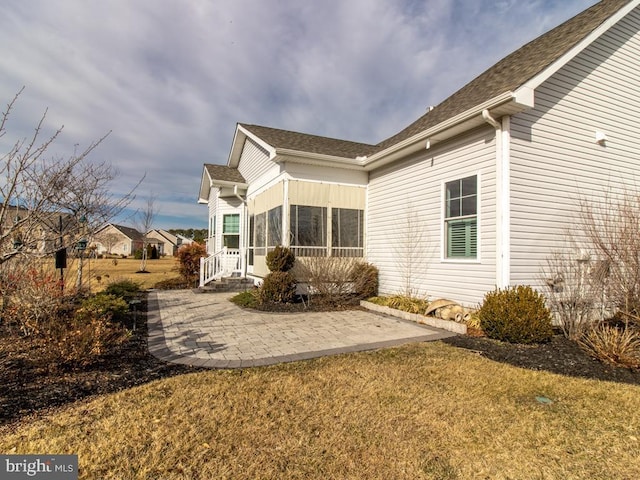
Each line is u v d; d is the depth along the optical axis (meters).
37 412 3.11
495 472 2.39
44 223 4.54
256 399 3.43
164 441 2.68
